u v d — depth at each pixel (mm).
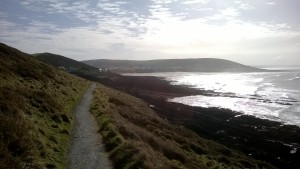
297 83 177750
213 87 164625
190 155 31359
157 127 40719
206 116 79375
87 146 21562
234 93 134500
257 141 56875
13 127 17391
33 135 18328
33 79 40531
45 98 30438
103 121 29031
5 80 32062
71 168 17203
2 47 53312
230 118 78062
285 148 53094
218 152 40688
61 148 20047
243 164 37094
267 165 40812
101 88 74250
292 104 100250
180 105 95938
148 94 132375
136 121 39125
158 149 26688
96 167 17641
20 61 49906
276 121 74375
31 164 15055
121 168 17625
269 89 148875
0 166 13406
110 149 20922
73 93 48906
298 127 67688
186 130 53812
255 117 78375
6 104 21188
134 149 19797
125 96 76438
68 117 28844
